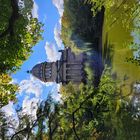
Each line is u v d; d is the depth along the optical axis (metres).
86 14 86.75
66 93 33.19
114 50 69.12
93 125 31.42
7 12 33.09
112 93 34.84
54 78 125.88
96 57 87.25
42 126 26.89
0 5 33.09
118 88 36.81
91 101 31.97
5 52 35.53
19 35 36.72
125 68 61.16
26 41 40.72
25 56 42.31
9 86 39.38
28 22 39.00
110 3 33.84
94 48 89.25
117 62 64.88
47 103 27.47
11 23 25.09
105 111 32.75
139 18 33.06
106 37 76.31
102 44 83.31
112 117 35.09
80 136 30.22
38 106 27.25
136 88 41.66
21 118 26.75
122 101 38.50
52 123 27.81
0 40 33.12
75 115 30.44
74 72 108.25
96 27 85.00
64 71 115.56
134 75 58.31
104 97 33.09
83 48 92.75
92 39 89.00
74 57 110.00
